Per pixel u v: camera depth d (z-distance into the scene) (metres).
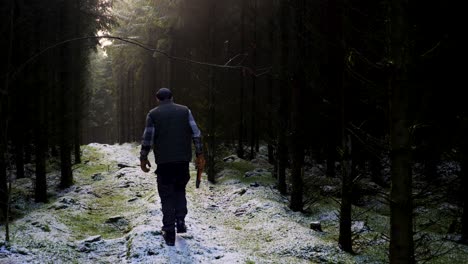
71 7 14.17
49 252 5.54
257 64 17.30
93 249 6.05
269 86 16.42
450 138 7.05
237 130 22.39
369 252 7.12
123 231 7.71
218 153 19.67
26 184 14.60
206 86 15.89
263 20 15.15
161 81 31.44
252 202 10.21
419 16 6.62
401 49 3.33
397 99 3.36
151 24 23.53
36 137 11.99
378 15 4.83
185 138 5.88
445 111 7.00
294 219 9.10
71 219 8.40
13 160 15.62
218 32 16.94
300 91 10.05
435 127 6.86
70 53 14.36
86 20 17.22
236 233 7.73
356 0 6.45
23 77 11.28
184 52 20.42
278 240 7.26
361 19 6.30
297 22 9.38
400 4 3.31
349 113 7.32
